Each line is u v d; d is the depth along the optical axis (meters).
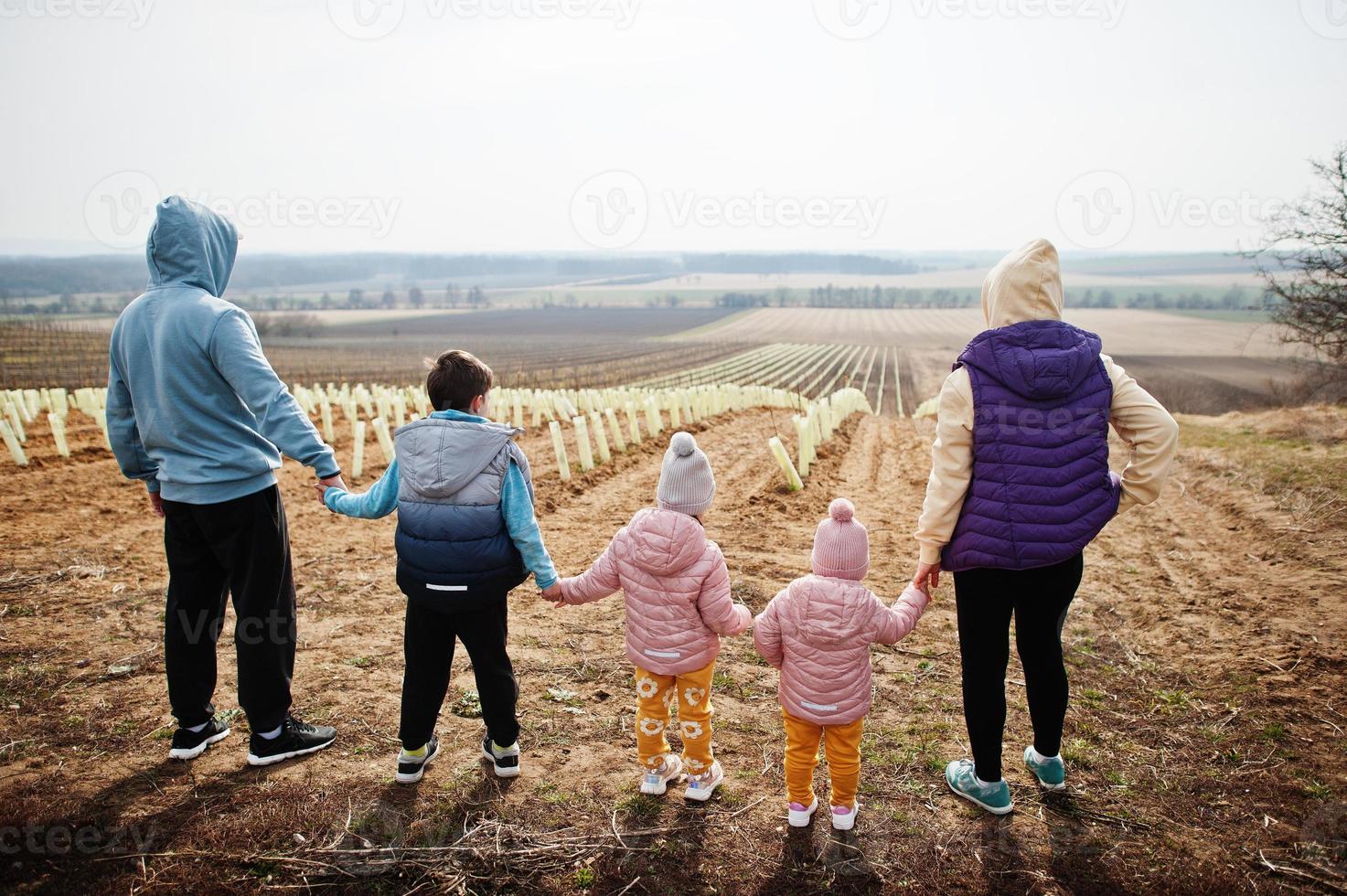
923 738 3.39
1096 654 4.33
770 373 49.09
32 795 2.79
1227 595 5.23
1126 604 5.18
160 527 7.25
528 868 2.51
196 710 3.07
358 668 4.05
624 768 3.13
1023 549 2.55
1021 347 2.58
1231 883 2.43
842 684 2.62
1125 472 2.68
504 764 2.99
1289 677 3.86
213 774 2.98
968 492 2.68
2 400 13.30
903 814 2.83
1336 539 6.00
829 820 2.81
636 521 2.81
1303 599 4.96
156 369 2.74
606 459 11.18
